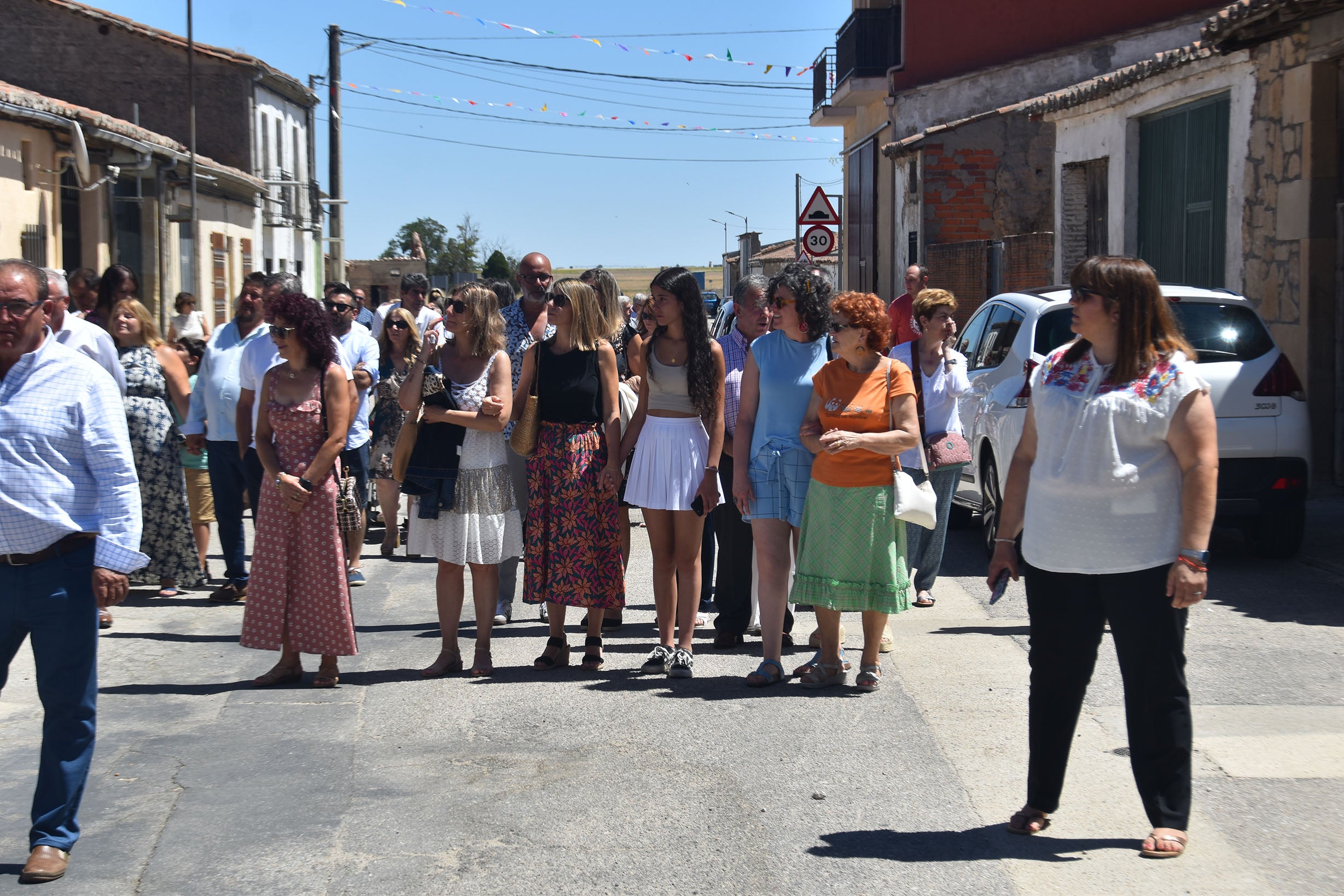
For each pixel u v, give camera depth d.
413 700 6.05
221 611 8.13
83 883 4.02
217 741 5.42
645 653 6.96
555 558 6.50
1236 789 4.64
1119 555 4.02
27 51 29.69
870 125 26.89
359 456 9.10
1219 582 8.13
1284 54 11.04
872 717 5.62
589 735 5.45
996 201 20.45
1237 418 8.23
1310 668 6.17
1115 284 3.99
